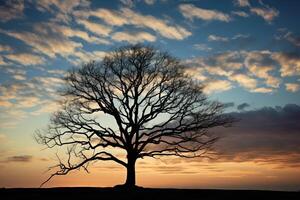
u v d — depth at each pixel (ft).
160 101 133.08
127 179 131.95
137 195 120.57
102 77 134.41
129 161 132.46
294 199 113.09
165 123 132.77
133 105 132.87
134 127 132.57
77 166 130.41
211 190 130.31
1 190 132.36
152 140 133.18
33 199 115.44
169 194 122.42
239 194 122.21
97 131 131.95
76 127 132.26
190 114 132.57
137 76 132.98
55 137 131.95
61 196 119.96
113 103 133.49
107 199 114.73
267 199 113.39
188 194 122.62
